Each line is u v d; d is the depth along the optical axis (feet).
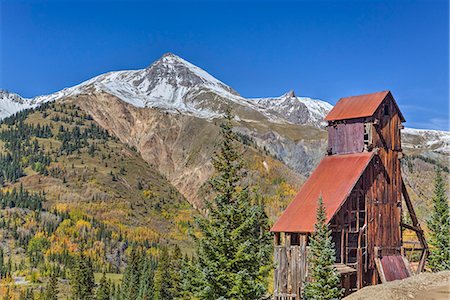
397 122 204.23
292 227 179.22
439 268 233.14
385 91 200.54
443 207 245.45
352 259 191.31
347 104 206.39
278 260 182.50
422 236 210.18
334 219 177.99
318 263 153.79
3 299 565.12
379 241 192.75
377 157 195.11
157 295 350.43
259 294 128.36
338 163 198.18
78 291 472.85
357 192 187.93
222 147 140.05
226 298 127.65
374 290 142.41
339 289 170.19
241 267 128.88
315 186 192.65
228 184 135.74
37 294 583.58
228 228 131.54
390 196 198.80
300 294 175.83
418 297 129.80
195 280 128.88
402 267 194.80
